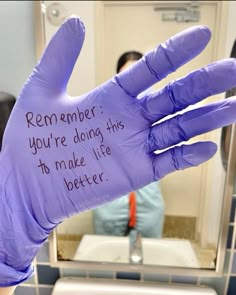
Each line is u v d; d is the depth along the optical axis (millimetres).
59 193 207
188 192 362
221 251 330
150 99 195
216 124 187
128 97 199
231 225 328
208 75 176
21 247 207
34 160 206
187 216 366
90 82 362
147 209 378
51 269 356
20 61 319
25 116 206
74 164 205
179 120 193
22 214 208
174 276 348
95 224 366
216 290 347
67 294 333
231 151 308
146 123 202
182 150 194
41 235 216
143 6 361
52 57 195
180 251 361
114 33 366
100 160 203
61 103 206
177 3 355
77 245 359
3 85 320
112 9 361
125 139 201
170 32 365
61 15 322
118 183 204
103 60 367
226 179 319
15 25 311
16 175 207
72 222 350
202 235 355
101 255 363
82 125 204
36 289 360
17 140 206
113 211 369
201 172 350
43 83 202
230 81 174
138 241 374
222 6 328
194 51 176
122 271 352
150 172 202
